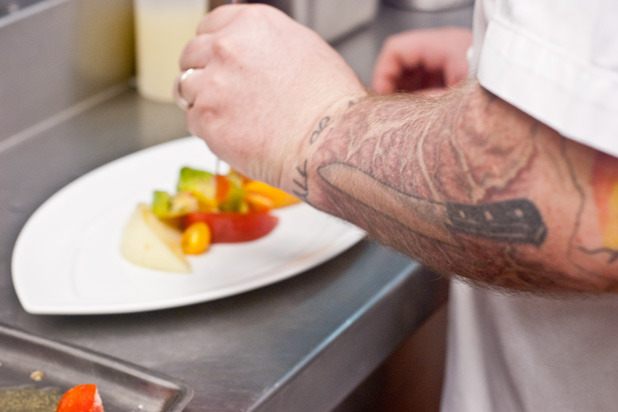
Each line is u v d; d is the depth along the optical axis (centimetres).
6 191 91
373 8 136
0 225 84
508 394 68
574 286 44
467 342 69
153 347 66
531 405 65
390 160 49
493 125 43
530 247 44
